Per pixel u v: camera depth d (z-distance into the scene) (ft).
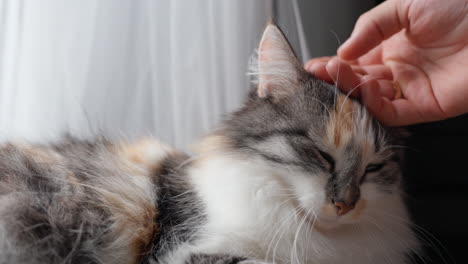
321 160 1.36
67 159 1.45
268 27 1.44
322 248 1.37
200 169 1.45
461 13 1.51
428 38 1.58
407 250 1.51
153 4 1.74
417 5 1.55
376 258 1.43
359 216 1.37
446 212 1.88
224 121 1.51
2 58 1.49
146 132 1.71
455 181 1.91
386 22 1.61
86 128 1.63
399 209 1.50
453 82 1.56
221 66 1.78
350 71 1.46
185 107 1.77
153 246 1.39
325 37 1.88
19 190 1.33
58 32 1.58
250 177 1.37
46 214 1.32
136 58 1.74
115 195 1.40
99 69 1.67
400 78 1.64
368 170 1.42
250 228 1.34
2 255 1.25
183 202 1.42
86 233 1.34
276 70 1.46
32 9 1.53
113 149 1.53
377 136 1.43
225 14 1.79
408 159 1.90
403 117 1.59
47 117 1.57
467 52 1.54
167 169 1.50
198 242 1.34
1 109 1.51
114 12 1.67
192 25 1.76
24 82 1.53
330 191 1.35
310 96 1.43
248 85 1.75
